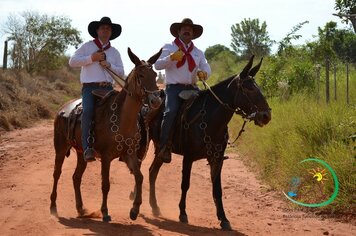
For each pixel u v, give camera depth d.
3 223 8.09
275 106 16.80
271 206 9.92
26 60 37.19
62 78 39.00
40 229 7.72
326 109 12.53
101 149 8.05
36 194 10.29
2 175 12.27
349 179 9.30
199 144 8.28
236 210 9.62
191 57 9.00
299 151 11.12
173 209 9.62
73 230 7.61
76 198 8.72
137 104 7.73
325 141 11.03
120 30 8.73
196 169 13.82
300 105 14.88
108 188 8.11
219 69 37.00
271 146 12.99
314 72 20.08
